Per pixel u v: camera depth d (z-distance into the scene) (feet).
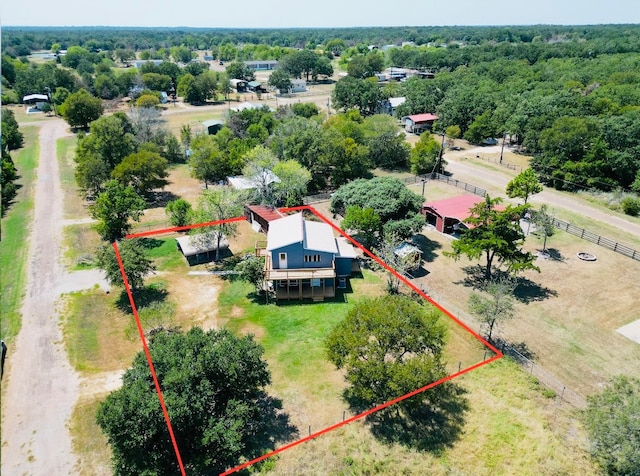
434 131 332.60
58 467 83.51
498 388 100.83
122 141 228.63
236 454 85.56
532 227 178.81
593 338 116.06
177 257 160.45
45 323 123.54
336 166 222.69
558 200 210.38
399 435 90.12
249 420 90.68
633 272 147.13
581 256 155.84
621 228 180.04
